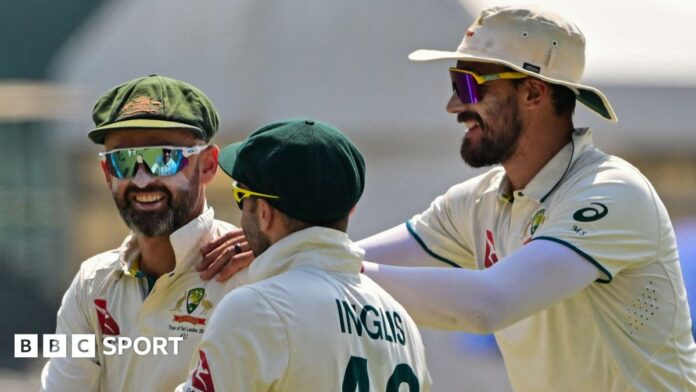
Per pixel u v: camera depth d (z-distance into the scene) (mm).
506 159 12688
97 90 31969
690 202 27328
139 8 31031
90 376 12344
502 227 13031
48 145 36719
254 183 10195
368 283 10648
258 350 9648
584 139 12570
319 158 10117
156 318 12086
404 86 27812
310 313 9859
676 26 28469
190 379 9805
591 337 12242
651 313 12156
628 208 11984
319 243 10227
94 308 12336
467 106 12680
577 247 11758
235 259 11992
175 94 12172
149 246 12250
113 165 12000
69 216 34938
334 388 9828
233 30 28953
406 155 27703
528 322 12586
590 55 27453
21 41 41531
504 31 12578
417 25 27859
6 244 39031
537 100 12461
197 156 12125
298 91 28188
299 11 28703
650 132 27062
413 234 13984
